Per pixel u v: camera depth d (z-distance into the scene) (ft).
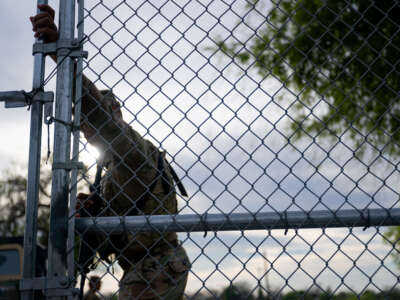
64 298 4.89
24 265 4.91
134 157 6.74
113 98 6.32
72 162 5.21
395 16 17.63
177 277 7.13
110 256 6.81
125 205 6.91
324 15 18.25
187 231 5.28
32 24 5.72
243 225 5.22
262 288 4.91
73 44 5.51
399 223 5.12
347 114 17.76
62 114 5.32
